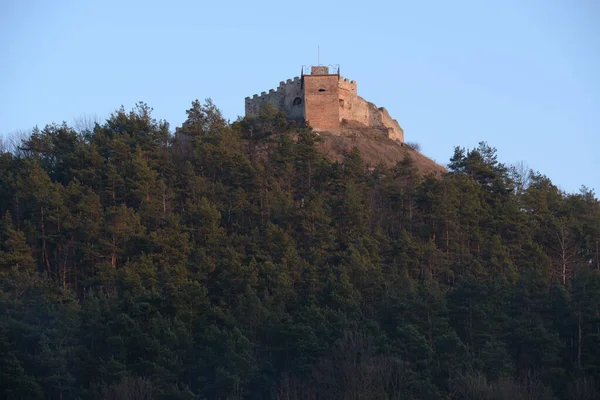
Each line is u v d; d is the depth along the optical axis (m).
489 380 198.62
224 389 196.25
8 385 188.12
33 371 197.12
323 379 194.25
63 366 197.25
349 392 184.38
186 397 191.50
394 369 193.75
